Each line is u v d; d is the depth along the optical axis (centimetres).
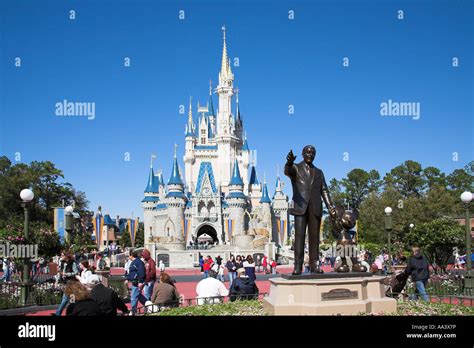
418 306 1619
